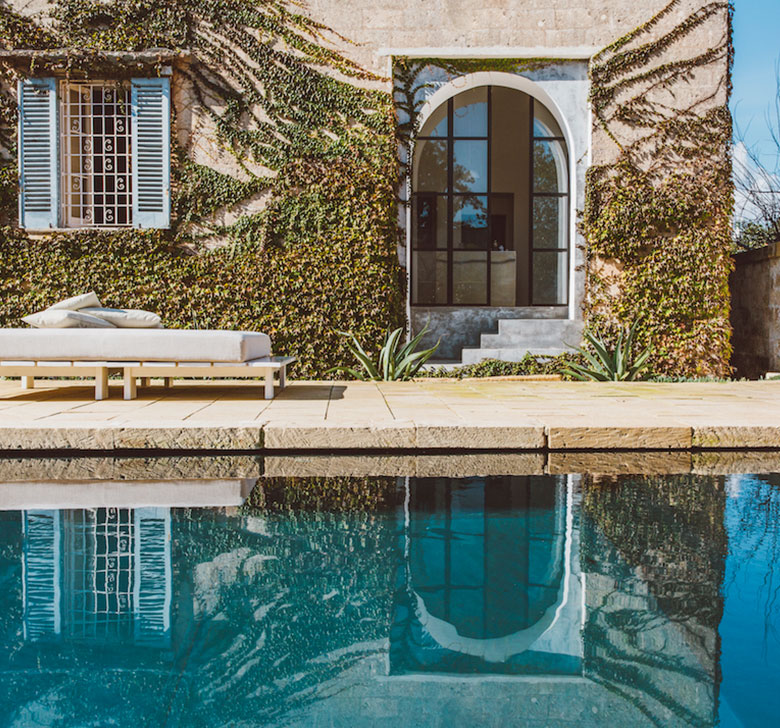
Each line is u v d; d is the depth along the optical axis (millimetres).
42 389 6031
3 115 7812
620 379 7145
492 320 8383
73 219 8039
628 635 1432
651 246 7859
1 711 1121
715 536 2129
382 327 7770
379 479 3006
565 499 2613
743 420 3879
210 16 7695
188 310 7762
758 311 8484
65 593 1647
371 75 7707
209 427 3609
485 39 7734
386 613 1541
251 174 7758
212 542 2064
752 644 1370
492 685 1224
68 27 7684
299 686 1198
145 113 7742
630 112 7766
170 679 1236
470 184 8891
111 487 2818
